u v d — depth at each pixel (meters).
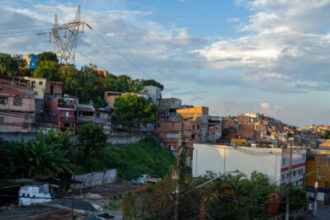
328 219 37.84
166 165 59.62
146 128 69.19
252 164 35.34
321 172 46.50
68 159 37.72
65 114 51.53
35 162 32.53
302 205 34.72
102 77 79.44
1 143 31.95
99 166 42.50
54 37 75.00
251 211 27.11
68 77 65.19
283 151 35.12
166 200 21.16
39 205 26.64
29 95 42.47
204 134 76.06
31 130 41.75
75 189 35.44
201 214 23.72
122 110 62.44
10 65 64.81
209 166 38.12
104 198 31.52
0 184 27.70
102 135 41.88
